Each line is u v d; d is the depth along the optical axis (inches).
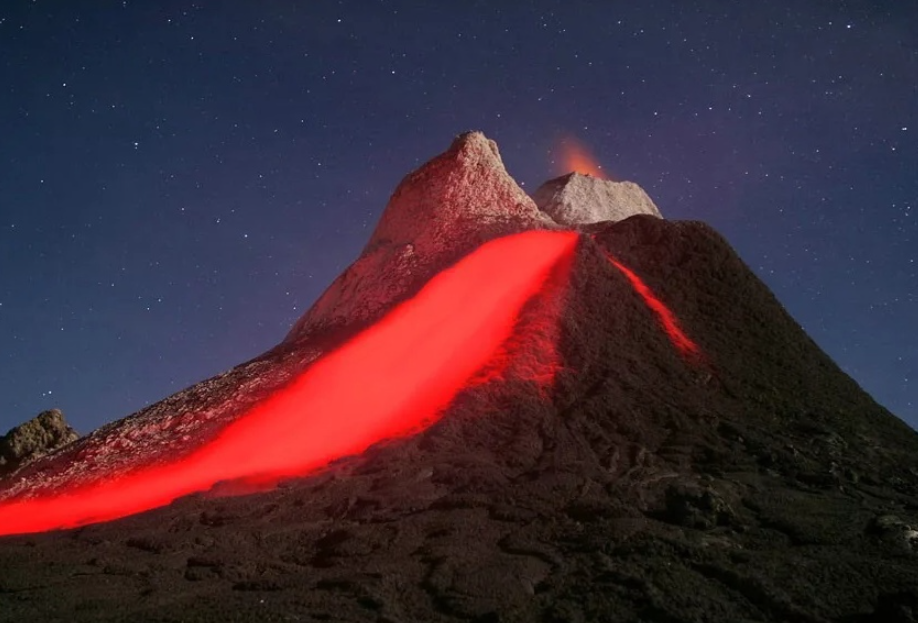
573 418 878.4
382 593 588.4
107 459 959.0
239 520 748.0
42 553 706.2
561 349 989.8
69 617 565.6
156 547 697.0
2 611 578.6
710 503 698.8
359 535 687.1
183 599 593.3
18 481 959.6
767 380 997.2
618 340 1015.6
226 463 887.7
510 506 726.5
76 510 841.5
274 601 577.9
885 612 548.4
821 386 1005.8
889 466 855.7
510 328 1029.2
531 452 827.4
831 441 881.5
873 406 1003.3
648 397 920.3
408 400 946.1
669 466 808.3
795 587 585.3
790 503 734.5
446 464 808.9
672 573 603.2
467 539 672.4
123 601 591.8
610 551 642.8
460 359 995.3
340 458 859.4
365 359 1049.5
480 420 882.8
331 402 977.5
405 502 745.6
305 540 706.8
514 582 598.2
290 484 808.3
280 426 949.2
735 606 569.6
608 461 810.8
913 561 631.2
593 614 558.9
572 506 717.9
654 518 704.4
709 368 1002.1
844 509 725.3
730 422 893.2
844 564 617.6
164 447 954.1
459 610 564.1
